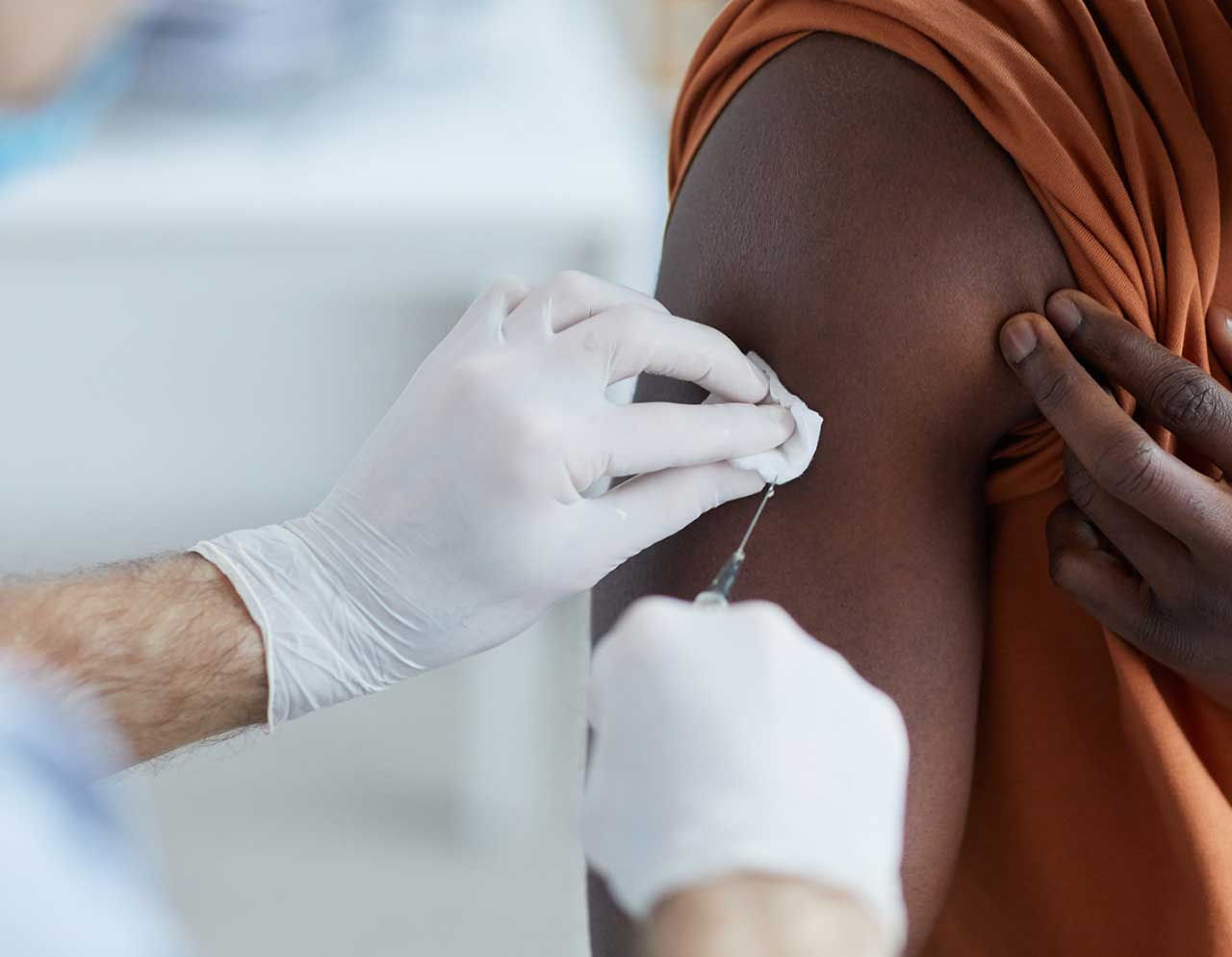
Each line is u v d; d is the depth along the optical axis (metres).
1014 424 0.87
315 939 1.50
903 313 0.86
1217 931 0.87
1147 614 0.85
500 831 1.64
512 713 1.59
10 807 0.58
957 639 0.87
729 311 0.89
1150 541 0.85
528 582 0.91
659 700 0.77
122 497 1.78
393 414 0.93
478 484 0.90
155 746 0.93
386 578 0.92
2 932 0.56
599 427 0.89
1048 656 0.89
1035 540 0.89
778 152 0.87
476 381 0.90
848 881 0.73
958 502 0.87
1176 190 0.85
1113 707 0.89
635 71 2.09
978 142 0.85
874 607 0.86
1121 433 0.84
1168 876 0.88
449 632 0.93
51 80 1.32
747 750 0.76
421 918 1.53
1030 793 0.90
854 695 0.78
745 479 0.88
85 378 1.67
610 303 0.92
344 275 1.35
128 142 1.38
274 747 1.78
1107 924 0.90
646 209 1.37
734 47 0.89
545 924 1.53
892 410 0.86
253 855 1.60
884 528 0.87
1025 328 0.85
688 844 0.74
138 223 1.29
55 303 1.46
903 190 0.86
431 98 1.52
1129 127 0.85
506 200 1.33
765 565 0.87
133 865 0.63
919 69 0.85
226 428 1.75
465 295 1.67
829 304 0.87
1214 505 0.84
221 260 1.33
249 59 1.41
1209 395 0.84
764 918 0.72
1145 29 0.85
